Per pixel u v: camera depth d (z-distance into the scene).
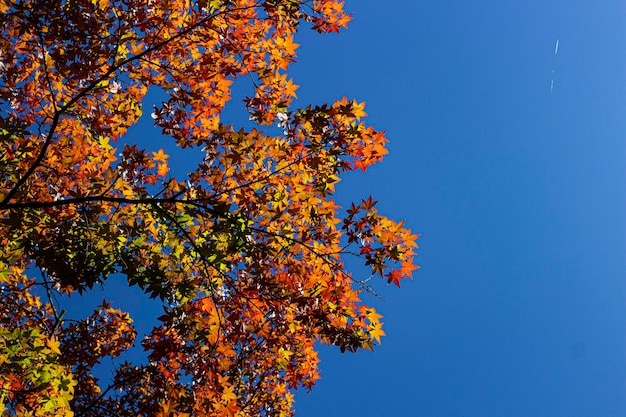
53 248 4.91
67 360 6.64
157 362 6.48
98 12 5.26
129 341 7.26
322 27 5.74
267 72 5.78
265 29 5.86
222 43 5.73
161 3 5.47
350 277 5.33
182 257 5.81
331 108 5.20
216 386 5.49
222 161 5.63
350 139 5.30
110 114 6.12
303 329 6.15
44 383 5.00
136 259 5.14
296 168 5.59
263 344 6.38
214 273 5.88
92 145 6.01
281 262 5.80
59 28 5.19
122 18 5.28
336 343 5.55
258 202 5.61
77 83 5.80
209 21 5.63
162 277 5.07
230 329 5.90
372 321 5.58
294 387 6.72
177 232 5.29
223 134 5.50
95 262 4.89
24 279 6.73
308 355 6.68
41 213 5.22
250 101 5.86
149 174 5.87
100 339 7.11
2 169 5.04
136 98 6.12
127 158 5.61
